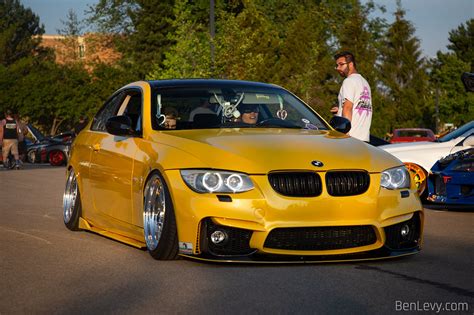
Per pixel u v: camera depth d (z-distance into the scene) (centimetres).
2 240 815
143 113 769
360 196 650
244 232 641
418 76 9944
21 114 6431
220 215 636
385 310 492
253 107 783
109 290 562
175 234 662
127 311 498
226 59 3338
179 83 811
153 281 591
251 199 636
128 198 748
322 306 503
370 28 7294
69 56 7888
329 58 5981
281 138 698
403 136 4012
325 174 648
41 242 800
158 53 6062
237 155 656
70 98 6500
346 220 644
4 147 2752
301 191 643
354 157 668
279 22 5981
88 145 867
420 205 686
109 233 815
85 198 869
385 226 657
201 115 763
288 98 817
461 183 1085
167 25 6066
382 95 8581
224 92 797
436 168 1126
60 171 2394
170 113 762
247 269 630
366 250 654
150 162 700
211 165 650
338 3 6122
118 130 760
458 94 7506
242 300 522
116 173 777
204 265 652
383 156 691
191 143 685
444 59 7638
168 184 662
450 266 645
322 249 646
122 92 866
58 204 1227
